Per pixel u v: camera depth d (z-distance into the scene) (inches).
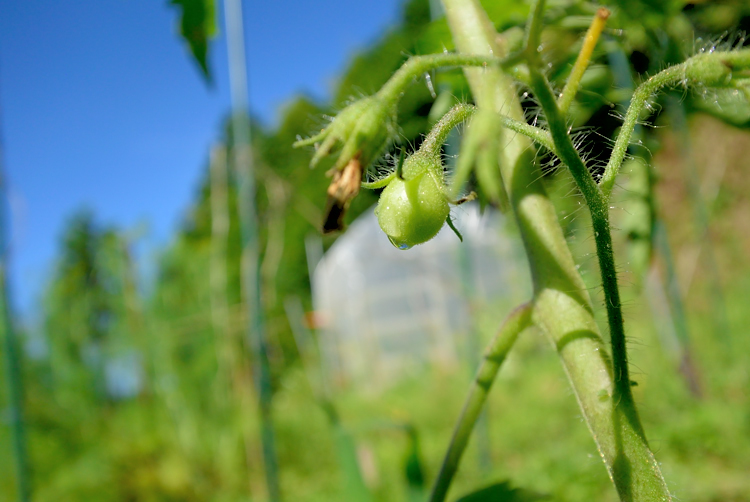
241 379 251.3
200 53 52.1
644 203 67.7
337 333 476.1
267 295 195.0
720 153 287.6
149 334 263.1
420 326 489.4
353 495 96.8
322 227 36.3
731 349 197.3
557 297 39.7
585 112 60.6
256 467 231.3
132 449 246.5
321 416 262.4
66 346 273.4
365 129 35.3
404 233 38.6
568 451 180.4
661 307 174.4
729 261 292.5
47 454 242.1
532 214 41.0
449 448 43.6
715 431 157.6
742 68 31.5
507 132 42.0
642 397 185.3
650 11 57.0
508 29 62.9
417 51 57.4
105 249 269.7
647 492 34.5
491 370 42.6
